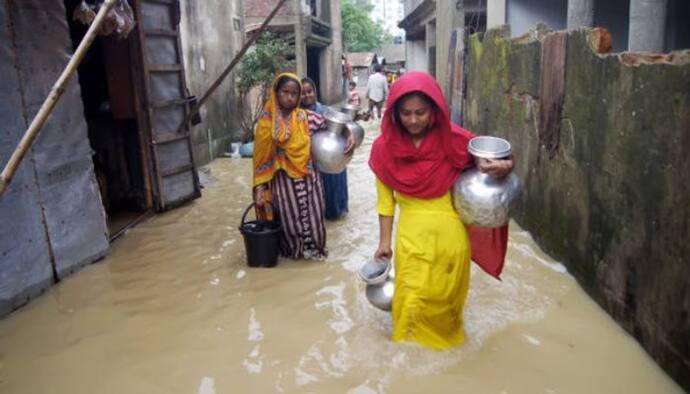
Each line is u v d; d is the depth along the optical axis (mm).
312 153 4738
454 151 3055
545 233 4945
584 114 4059
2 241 3986
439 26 12391
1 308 3961
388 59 51312
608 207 3658
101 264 4961
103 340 3609
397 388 2971
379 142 3182
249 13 17203
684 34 7664
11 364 3357
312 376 3119
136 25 6145
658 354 3080
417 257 3125
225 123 11336
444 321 3232
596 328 3525
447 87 11102
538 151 5145
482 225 3086
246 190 7777
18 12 4191
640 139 3221
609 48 3920
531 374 3062
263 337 3576
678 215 2830
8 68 4078
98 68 6750
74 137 4781
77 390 3080
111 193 6762
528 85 5445
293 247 4902
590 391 2914
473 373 3078
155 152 6484
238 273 4668
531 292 4074
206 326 3750
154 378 3166
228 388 3045
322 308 3961
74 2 6430
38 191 4352
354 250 5141
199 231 5891
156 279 4582
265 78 11891
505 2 9797
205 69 10164
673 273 2893
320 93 23891
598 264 3832
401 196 3240
